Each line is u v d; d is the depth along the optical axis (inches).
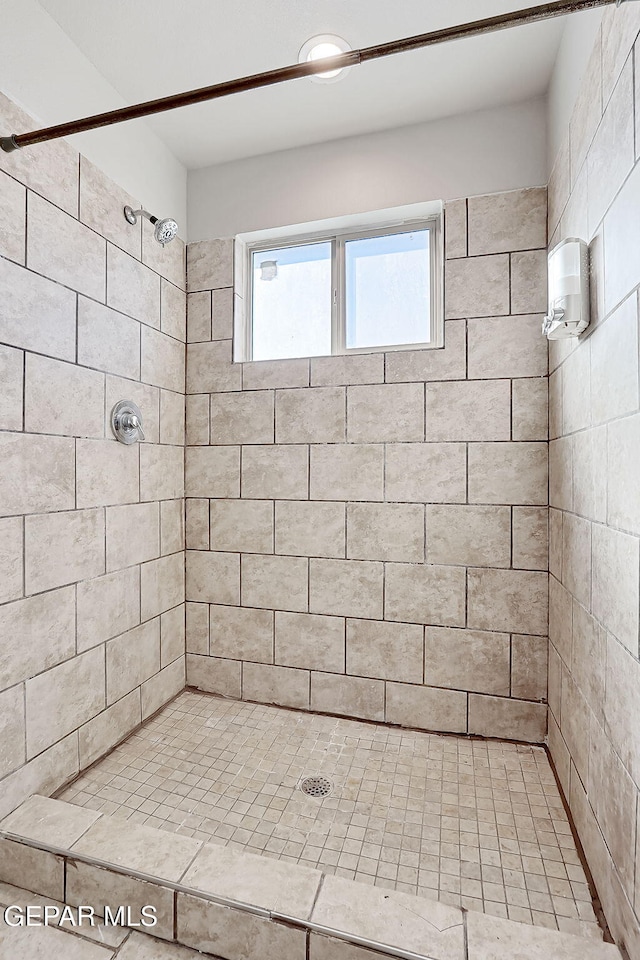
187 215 80.7
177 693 79.7
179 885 41.9
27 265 51.2
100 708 62.3
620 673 38.3
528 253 65.6
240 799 55.1
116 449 64.9
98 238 61.4
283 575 76.3
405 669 70.9
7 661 49.3
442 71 60.8
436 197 69.0
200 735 68.1
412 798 55.4
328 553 74.0
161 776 59.0
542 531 65.3
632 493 36.2
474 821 51.9
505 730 67.2
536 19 33.4
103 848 45.6
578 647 50.4
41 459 53.2
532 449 65.6
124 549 66.6
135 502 68.8
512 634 66.6
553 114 61.0
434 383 69.1
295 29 55.7
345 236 76.9
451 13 53.9
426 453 69.6
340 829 50.6
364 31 56.2
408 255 74.6
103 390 62.4
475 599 67.9
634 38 35.1
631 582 36.3
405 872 45.4
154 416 72.9
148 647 72.1
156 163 72.9
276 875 42.9
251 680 78.3
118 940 42.1
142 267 69.8
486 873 45.4
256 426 77.2
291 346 80.3
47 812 50.1
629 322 36.6
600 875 42.3
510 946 37.0
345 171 73.0
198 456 80.4
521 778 59.1
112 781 57.9
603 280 42.4
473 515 67.8
